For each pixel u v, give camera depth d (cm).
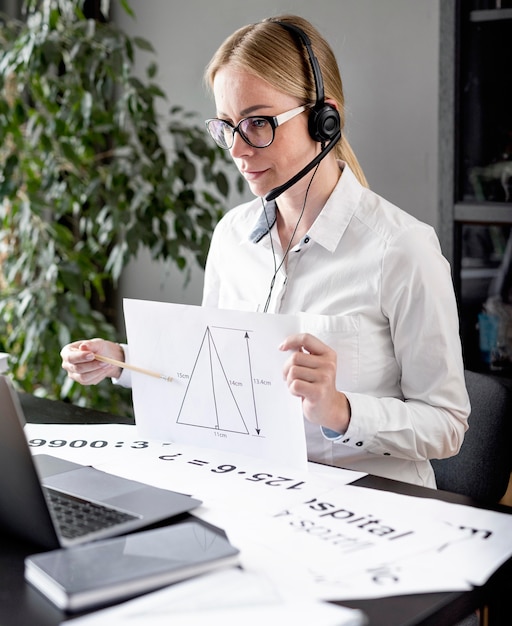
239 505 113
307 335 124
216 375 133
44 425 154
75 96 264
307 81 144
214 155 267
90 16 321
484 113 213
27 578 93
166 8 304
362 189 157
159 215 270
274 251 163
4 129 267
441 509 112
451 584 91
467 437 160
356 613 81
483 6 209
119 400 287
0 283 303
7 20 299
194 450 138
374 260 149
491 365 218
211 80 150
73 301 265
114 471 128
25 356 261
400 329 147
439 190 219
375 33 252
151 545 96
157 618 81
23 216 264
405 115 249
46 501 96
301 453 128
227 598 85
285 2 270
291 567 94
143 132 274
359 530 105
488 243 216
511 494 185
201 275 304
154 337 139
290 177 147
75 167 275
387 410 136
